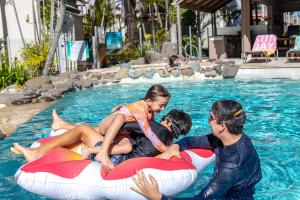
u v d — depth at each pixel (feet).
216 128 12.19
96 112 30.37
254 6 84.28
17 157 18.99
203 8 66.18
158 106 14.40
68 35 59.06
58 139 15.35
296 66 45.98
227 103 12.01
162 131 14.30
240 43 66.80
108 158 13.64
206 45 76.18
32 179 13.52
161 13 104.06
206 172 16.16
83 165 13.57
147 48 76.33
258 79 44.01
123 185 12.85
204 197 11.87
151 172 13.00
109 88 43.70
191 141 15.29
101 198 13.15
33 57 49.65
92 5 91.09
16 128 25.00
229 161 12.09
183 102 33.14
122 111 14.44
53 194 13.44
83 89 43.55
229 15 92.84
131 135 14.76
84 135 15.33
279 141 20.84
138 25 97.66
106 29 96.63
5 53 50.44
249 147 12.37
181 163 13.65
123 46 81.56
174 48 65.92
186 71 47.42
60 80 45.68
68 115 29.40
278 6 76.74
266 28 65.46
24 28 55.72
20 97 35.17
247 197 12.78
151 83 46.32
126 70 48.55
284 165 17.06
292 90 36.14
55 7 61.72
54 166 13.67
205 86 41.45
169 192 13.11
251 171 12.34
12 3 55.36
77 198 13.28
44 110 31.14
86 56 55.16
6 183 15.78
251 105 30.63
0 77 44.06
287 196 13.78
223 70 46.26
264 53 53.98
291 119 25.59
